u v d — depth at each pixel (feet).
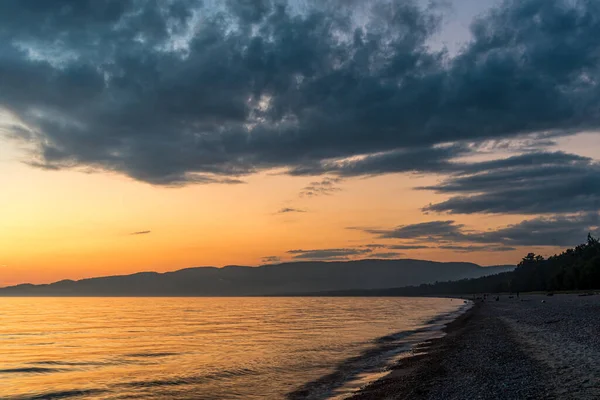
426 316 313.94
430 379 78.95
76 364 131.13
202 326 265.13
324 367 106.22
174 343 177.88
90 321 334.24
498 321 198.70
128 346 172.24
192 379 99.25
